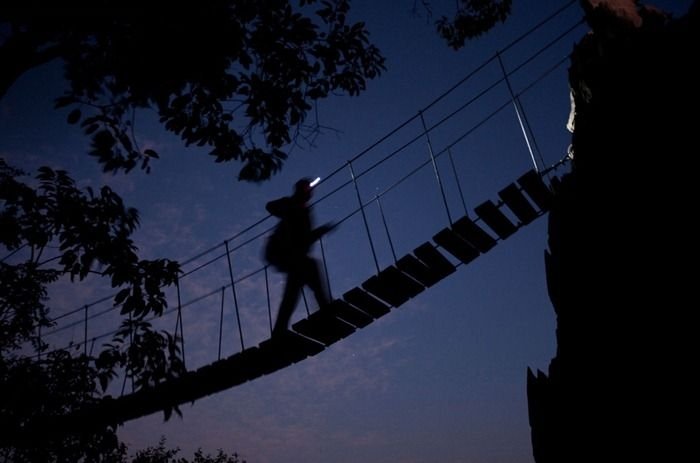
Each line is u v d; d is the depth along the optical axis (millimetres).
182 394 5160
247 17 4332
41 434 4988
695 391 3461
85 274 3779
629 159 4730
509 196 4785
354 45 4992
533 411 5141
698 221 3850
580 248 5160
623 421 3979
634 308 4242
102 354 3922
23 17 2721
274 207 4863
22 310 4637
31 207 3766
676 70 4504
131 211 4066
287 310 4777
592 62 5711
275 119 4676
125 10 3137
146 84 3557
